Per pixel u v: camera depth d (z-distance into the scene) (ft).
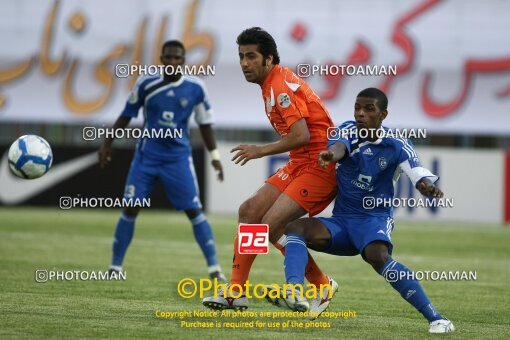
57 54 215.31
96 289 88.99
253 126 214.07
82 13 214.69
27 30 215.51
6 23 215.10
